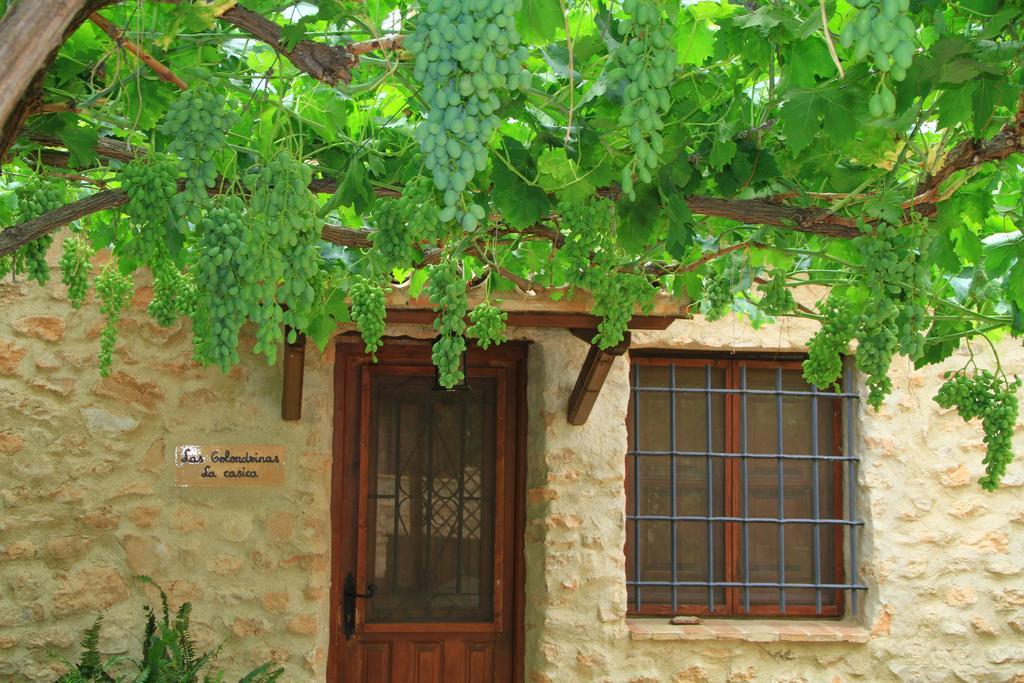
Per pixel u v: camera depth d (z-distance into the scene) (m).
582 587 5.24
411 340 5.50
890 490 5.48
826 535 5.64
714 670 5.27
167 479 5.07
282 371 5.19
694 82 2.61
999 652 5.43
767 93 2.87
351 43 2.19
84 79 2.66
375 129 3.07
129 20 2.23
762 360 5.64
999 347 5.58
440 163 1.55
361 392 5.50
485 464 5.60
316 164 3.20
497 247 3.85
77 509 4.97
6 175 3.55
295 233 1.94
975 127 2.33
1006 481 5.54
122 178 2.26
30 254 2.73
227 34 2.44
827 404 5.68
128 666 4.91
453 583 5.54
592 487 5.30
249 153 2.90
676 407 5.60
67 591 4.92
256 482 5.12
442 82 1.54
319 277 3.62
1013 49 2.20
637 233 2.98
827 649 5.35
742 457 5.54
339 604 5.40
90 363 5.06
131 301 5.10
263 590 5.07
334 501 5.40
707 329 5.43
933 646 5.40
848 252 3.79
